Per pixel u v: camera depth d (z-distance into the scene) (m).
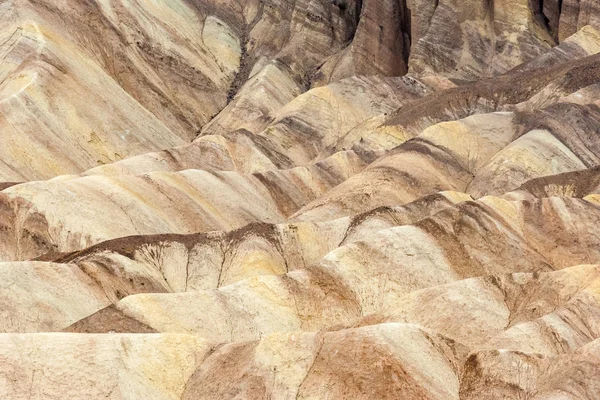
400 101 159.62
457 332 80.38
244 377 67.88
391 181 122.62
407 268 91.06
